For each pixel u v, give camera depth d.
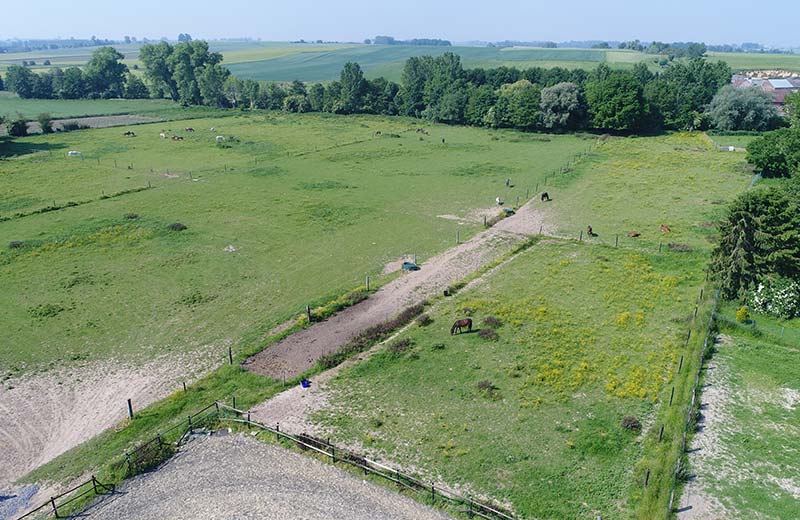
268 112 168.38
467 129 142.00
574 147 118.00
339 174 94.62
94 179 89.94
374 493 29.30
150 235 65.94
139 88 195.38
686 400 35.72
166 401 36.84
